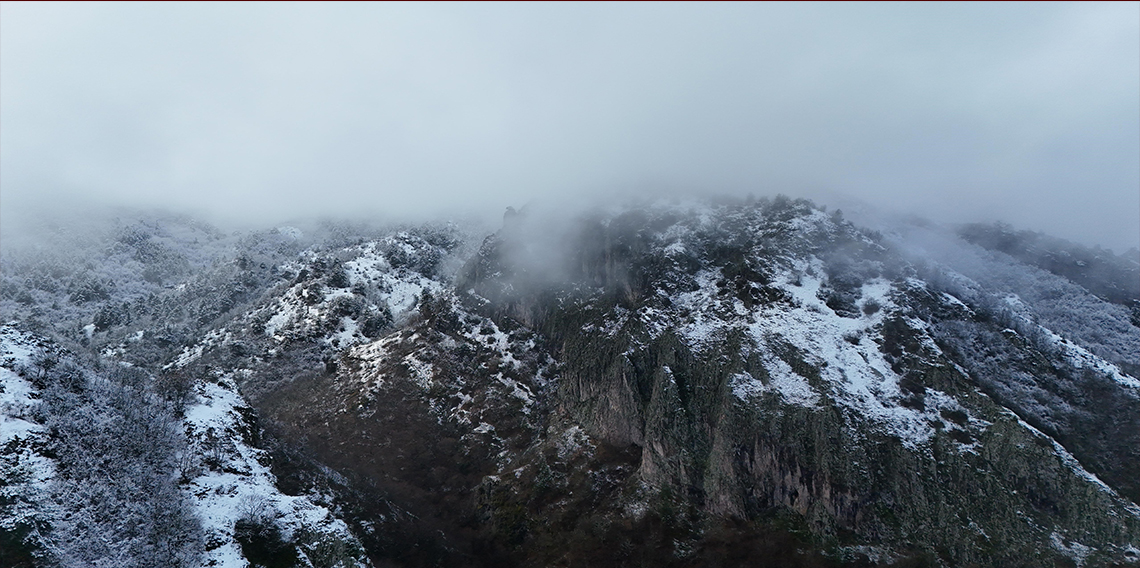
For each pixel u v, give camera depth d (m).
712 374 132.50
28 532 68.44
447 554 110.12
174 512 77.44
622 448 133.75
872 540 104.69
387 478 134.38
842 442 114.62
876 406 121.62
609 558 108.12
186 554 73.25
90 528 72.25
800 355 130.50
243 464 95.56
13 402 82.19
